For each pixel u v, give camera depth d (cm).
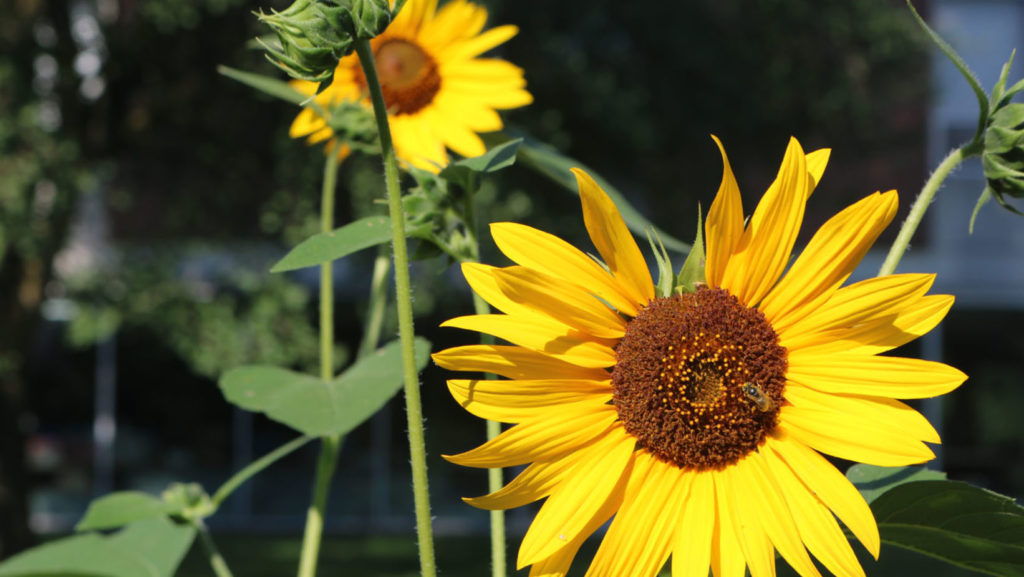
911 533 144
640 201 1213
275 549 1342
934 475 149
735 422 138
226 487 205
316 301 1341
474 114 245
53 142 1019
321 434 183
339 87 246
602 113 1098
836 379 137
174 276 1148
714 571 134
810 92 1169
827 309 139
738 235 143
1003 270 1584
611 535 136
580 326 140
